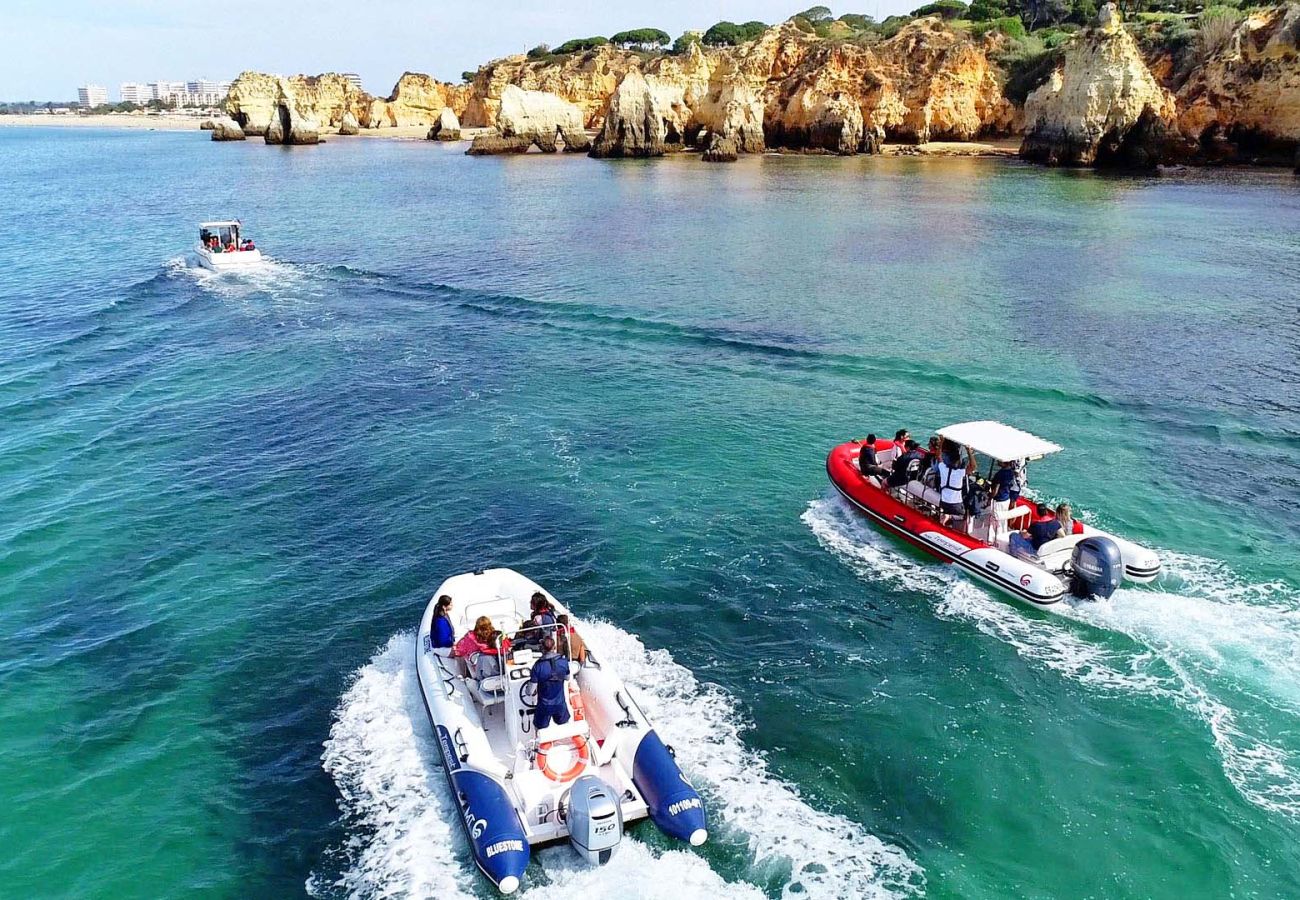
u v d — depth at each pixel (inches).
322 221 2142.0
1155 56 3531.0
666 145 4200.3
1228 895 364.8
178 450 819.4
